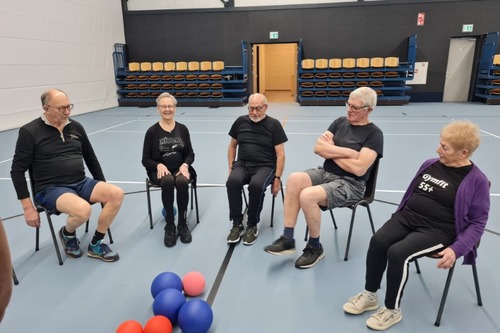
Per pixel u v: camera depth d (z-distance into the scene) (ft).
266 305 6.42
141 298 6.68
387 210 10.35
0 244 2.35
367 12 34.91
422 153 16.49
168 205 8.61
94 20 32.96
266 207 10.80
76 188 8.06
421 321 5.95
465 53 35.55
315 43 36.40
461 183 5.52
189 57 38.24
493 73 32.96
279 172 9.18
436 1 33.83
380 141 7.54
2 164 15.65
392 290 5.65
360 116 7.55
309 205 7.18
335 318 6.07
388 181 12.78
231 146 9.77
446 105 33.60
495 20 33.65
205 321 5.54
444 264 5.24
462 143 5.33
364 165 7.37
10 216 10.23
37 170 7.77
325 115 28.89
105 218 7.78
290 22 36.17
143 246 8.61
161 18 37.55
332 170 7.93
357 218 9.90
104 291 6.89
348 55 36.19
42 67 26.68
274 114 30.01
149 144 9.37
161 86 36.50
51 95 7.45
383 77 33.96
